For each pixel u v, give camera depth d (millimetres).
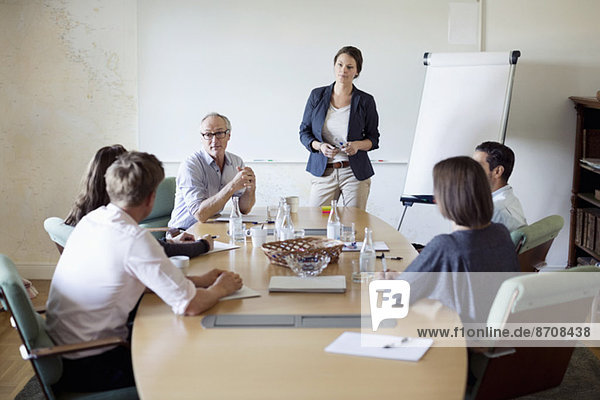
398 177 5059
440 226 5121
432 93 4590
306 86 4957
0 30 4922
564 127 4945
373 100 4500
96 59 4945
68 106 5012
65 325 2135
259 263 2715
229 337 1905
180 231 3467
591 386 3215
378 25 4871
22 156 5078
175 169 5062
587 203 4934
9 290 2002
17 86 4988
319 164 4484
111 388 2109
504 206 3088
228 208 4035
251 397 1540
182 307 2078
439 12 4844
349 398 1529
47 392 2029
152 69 4941
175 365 1717
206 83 4953
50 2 4887
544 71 4891
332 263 2695
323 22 4875
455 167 2133
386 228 3449
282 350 1806
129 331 2410
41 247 5172
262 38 4902
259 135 5020
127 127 5035
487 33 4867
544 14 4836
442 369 1682
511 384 2115
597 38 4848
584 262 4789
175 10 4879
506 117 4461
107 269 2096
